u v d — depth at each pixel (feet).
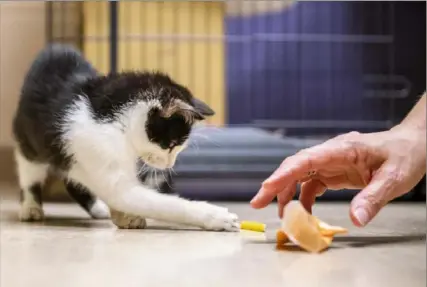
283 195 4.45
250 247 4.15
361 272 3.33
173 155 5.70
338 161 4.22
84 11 9.12
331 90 9.92
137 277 3.18
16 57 9.66
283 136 9.22
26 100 5.85
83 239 4.53
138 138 5.40
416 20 9.17
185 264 3.52
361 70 9.77
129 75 5.69
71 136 5.31
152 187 5.61
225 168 8.20
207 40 9.60
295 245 4.17
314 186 4.55
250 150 8.28
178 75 9.59
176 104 5.47
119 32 9.25
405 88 9.25
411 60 9.22
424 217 6.07
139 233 4.88
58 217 6.19
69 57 6.17
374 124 9.42
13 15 9.61
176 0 9.14
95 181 5.24
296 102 10.08
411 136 4.30
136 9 9.32
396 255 3.84
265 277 3.19
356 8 9.67
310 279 3.15
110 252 3.93
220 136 8.41
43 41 9.62
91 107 5.41
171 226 5.31
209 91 9.73
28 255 3.81
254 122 10.03
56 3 9.16
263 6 9.91
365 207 3.94
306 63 10.01
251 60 10.07
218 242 4.38
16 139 6.11
